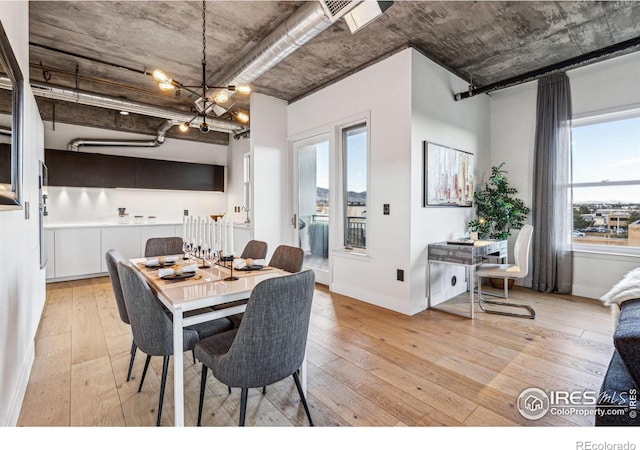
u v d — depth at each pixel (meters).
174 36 3.19
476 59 3.67
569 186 3.96
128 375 2.12
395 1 2.64
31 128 2.42
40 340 2.74
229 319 2.12
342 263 4.16
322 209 4.59
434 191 3.60
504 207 4.19
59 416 1.74
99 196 5.57
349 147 4.18
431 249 3.53
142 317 1.67
